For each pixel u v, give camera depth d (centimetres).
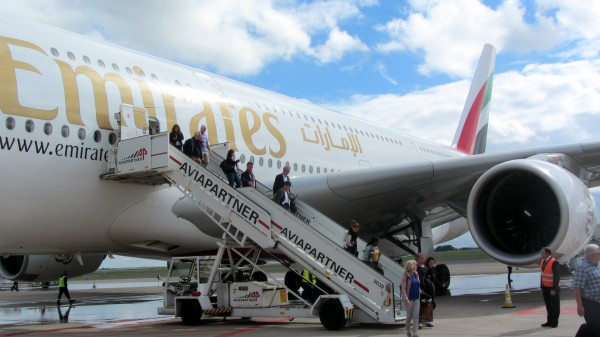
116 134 988
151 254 1220
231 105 1240
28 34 948
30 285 4356
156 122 1055
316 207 1152
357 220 1303
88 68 995
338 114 1678
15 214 885
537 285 1895
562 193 917
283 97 1486
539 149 1080
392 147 1791
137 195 1023
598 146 1051
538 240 1010
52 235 962
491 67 2658
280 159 1303
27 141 873
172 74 1162
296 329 843
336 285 837
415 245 1473
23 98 880
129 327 950
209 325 930
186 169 925
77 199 943
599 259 535
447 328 803
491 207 1031
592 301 527
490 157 1081
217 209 909
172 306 973
